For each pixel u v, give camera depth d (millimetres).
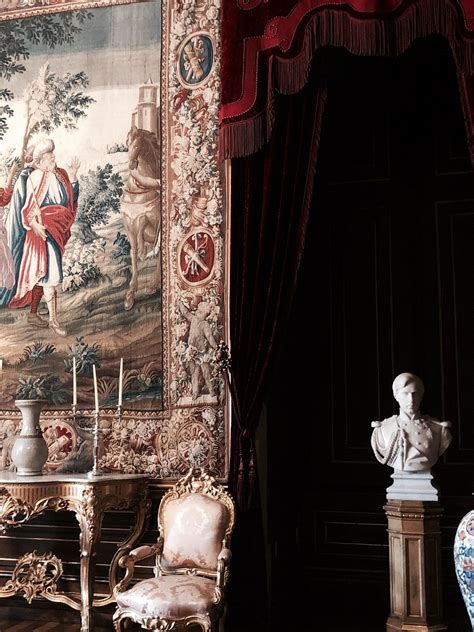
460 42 4309
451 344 5430
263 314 4695
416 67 5641
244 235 4777
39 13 5637
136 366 5164
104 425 5168
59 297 5383
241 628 4637
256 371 4660
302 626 4738
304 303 5691
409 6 4387
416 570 4121
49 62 5590
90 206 5395
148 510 4875
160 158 5285
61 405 5285
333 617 4977
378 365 5547
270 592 4844
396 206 5617
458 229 5512
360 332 5609
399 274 5566
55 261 5422
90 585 4484
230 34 4777
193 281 5102
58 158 5500
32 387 5355
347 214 5707
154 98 5344
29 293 5445
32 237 5484
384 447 4250
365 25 4422
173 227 5199
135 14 5453
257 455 4914
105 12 5512
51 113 5547
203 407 4973
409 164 5629
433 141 5609
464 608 5055
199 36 5285
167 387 5078
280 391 5305
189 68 5281
